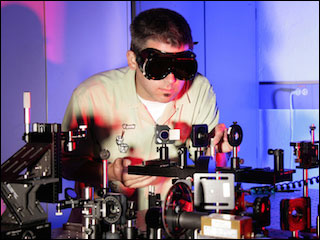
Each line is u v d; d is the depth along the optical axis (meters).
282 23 4.21
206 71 4.41
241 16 4.32
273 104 4.24
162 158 3.03
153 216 2.19
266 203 2.23
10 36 3.49
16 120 3.52
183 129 3.91
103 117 3.87
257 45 4.29
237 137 2.70
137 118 3.87
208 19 4.41
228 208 2.14
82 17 3.97
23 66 3.56
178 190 2.19
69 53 3.86
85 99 3.87
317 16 4.10
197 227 2.06
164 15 3.49
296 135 4.18
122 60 4.27
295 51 4.16
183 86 3.88
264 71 4.28
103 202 2.21
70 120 3.82
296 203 2.25
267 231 2.27
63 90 3.80
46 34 3.72
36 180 2.11
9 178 2.16
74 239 2.34
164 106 3.86
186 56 3.22
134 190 3.83
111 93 3.88
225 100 4.36
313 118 4.11
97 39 4.07
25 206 2.14
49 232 2.21
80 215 2.89
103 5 4.12
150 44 3.46
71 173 3.77
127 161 3.83
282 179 2.69
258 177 2.66
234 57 4.34
